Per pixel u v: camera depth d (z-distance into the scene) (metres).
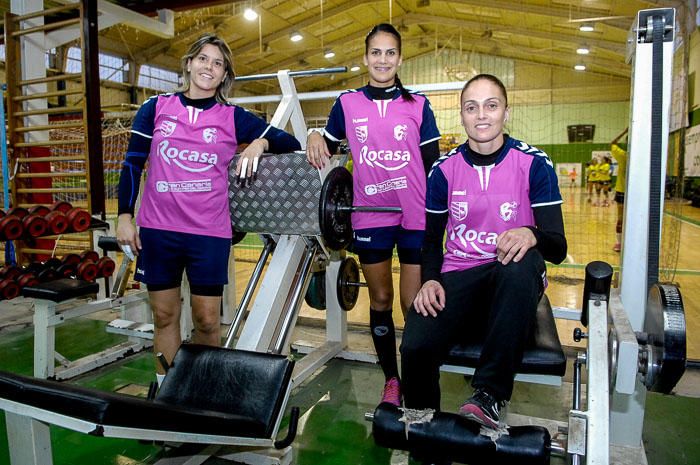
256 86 17.28
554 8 11.14
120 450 1.94
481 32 14.79
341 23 13.99
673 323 1.27
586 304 1.39
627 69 14.95
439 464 1.31
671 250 4.43
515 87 17.70
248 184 1.96
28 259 4.42
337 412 2.24
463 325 1.45
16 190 4.42
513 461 1.10
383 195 2.01
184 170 1.82
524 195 1.51
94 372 2.67
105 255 3.46
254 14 10.80
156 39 12.94
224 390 1.54
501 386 1.24
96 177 3.93
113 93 13.18
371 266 2.05
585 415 1.12
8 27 4.39
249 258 5.90
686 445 1.93
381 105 1.97
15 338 3.23
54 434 2.04
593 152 17.20
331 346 2.78
